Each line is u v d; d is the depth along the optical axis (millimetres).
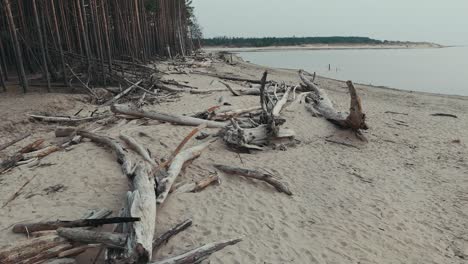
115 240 4559
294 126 12766
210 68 33719
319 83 27562
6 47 23109
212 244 5164
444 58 72875
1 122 11375
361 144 11773
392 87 29281
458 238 6641
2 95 14914
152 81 18781
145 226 4949
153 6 40562
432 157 11000
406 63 57688
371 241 6238
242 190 7586
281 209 6996
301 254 5609
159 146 9492
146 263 4531
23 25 19250
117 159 8234
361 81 33031
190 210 6461
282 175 8680
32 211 6031
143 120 11750
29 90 16141
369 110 17203
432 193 8492
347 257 5688
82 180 7219
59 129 10516
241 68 37938
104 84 18125
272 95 16953
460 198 8305
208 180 7531
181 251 5234
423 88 29250
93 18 20094
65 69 17047
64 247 4582
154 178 6672
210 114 12289
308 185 8297
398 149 11562
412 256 5961
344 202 7621
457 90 28453
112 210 6055
